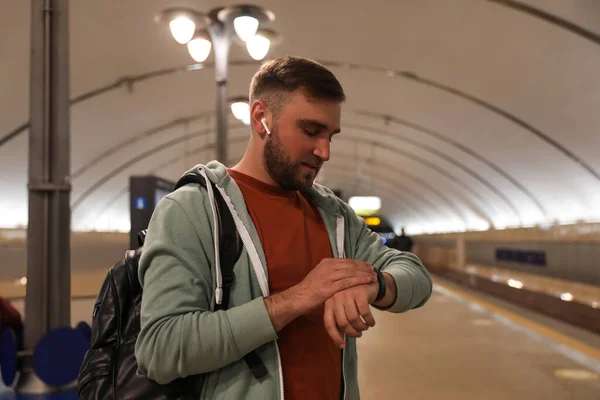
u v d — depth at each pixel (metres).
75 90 9.48
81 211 16.03
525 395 4.62
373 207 27.11
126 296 1.46
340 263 1.35
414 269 1.70
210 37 7.78
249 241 1.45
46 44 3.98
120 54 8.47
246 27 6.90
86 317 6.52
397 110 12.78
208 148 16.22
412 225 29.00
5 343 3.92
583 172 11.04
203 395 1.37
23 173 11.45
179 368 1.25
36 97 3.96
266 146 1.50
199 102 11.73
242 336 1.25
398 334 7.34
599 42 6.93
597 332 7.43
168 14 6.89
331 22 8.02
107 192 15.90
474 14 7.25
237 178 1.60
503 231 15.98
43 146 3.96
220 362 1.27
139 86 10.01
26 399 3.66
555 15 6.71
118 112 11.02
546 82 8.54
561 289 11.78
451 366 5.60
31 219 3.94
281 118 1.46
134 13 7.18
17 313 4.30
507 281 15.05
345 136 16.50
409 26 7.98
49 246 3.96
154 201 7.06
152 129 12.81
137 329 1.43
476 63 8.80
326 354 1.50
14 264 8.58
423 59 9.20
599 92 8.11
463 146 14.04
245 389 1.35
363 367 5.55
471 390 4.76
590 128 9.30
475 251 18.91
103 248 7.89
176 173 17.48
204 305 1.36
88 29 7.50
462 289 13.88
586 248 10.79
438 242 24.31
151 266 1.34
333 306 1.28
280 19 7.95
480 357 6.00
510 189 15.10
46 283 3.95
